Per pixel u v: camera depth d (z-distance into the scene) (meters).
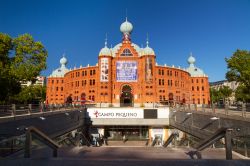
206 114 37.56
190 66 119.31
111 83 85.19
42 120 33.62
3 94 50.75
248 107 29.84
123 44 87.38
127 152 17.33
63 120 43.66
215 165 9.47
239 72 61.19
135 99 84.44
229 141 11.37
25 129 11.64
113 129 71.31
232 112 32.97
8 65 49.28
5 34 49.31
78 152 17.16
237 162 9.56
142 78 84.81
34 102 75.56
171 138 28.16
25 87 70.62
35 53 53.59
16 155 15.84
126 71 85.88
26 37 52.84
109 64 84.62
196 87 112.19
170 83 90.50
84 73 91.06
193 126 43.56
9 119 25.20
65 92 105.00
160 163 9.66
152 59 84.62
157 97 86.81
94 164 9.65
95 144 62.00
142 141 69.38
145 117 69.06
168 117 69.06
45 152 16.72
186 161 9.73
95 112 69.06
